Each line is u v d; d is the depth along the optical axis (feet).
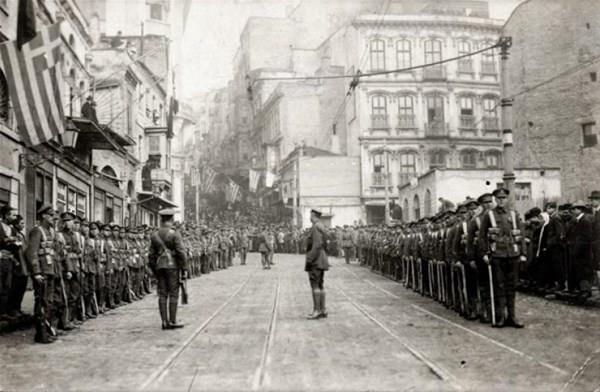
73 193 73.92
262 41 143.43
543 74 117.29
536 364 25.31
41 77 46.68
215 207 165.68
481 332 33.81
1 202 51.96
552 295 48.57
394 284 67.62
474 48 168.04
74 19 83.66
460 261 40.27
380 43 164.66
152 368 25.98
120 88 100.12
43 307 33.32
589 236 45.11
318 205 162.61
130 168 108.37
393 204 153.79
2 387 23.12
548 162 116.16
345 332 34.50
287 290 62.03
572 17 114.32
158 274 37.65
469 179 114.52
